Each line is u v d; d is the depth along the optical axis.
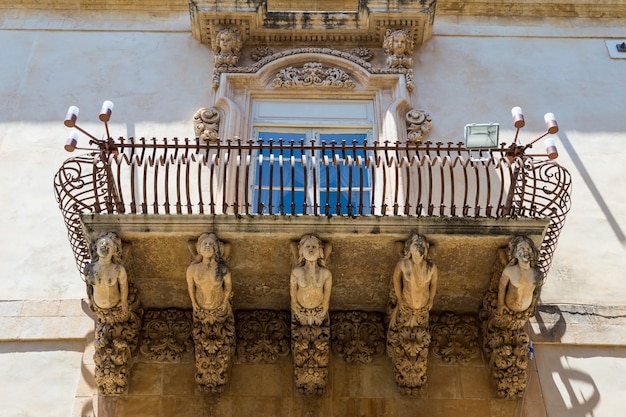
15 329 10.45
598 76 13.55
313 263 9.55
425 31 13.62
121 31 13.94
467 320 10.52
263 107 12.71
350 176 9.68
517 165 10.04
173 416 9.81
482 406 9.99
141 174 11.69
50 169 12.09
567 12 14.47
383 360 10.29
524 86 13.30
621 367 10.39
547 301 10.93
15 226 11.45
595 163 12.39
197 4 13.41
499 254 9.77
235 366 10.21
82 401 9.89
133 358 10.13
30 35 13.86
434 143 12.33
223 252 9.59
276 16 13.52
